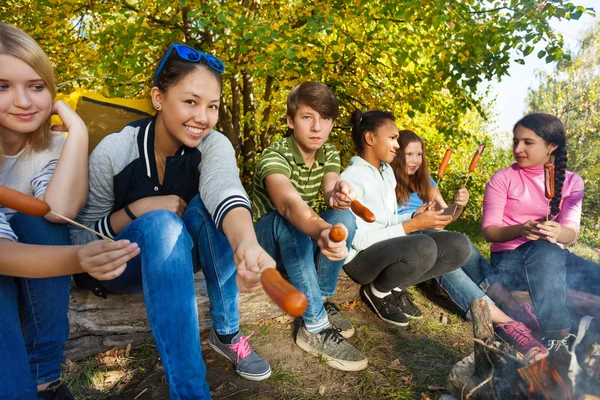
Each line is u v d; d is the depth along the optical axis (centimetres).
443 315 280
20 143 165
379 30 450
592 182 586
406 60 468
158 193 187
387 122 266
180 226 155
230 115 634
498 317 227
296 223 194
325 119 231
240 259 129
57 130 178
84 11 484
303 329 228
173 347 151
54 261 125
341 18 417
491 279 275
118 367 205
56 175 160
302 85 232
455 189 761
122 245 126
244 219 144
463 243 250
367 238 250
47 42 504
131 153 180
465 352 240
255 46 367
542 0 385
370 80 548
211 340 208
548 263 235
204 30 433
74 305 202
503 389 147
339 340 219
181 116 169
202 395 154
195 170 188
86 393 187
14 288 139
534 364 136
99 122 217
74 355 204
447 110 514
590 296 238
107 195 181
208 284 196
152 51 456
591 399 126
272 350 226
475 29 414
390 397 197
